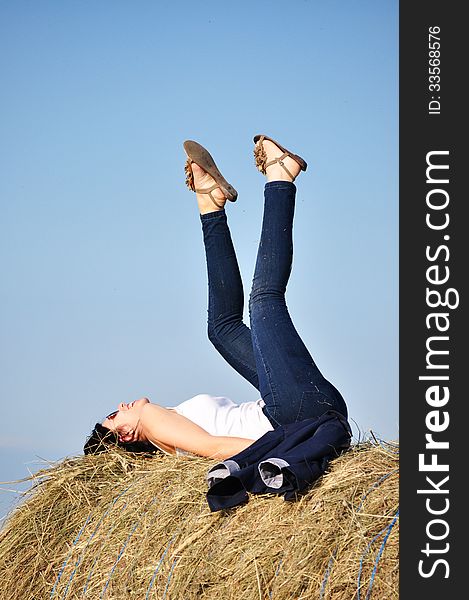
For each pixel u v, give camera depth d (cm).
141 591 464
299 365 508
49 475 539
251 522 450
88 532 506
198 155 573
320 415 503
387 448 469
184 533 466
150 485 505
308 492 446
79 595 488
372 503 423
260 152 549
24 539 520
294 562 419
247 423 531
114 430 555
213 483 469
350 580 403
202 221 585
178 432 520
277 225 538
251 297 534
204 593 442
